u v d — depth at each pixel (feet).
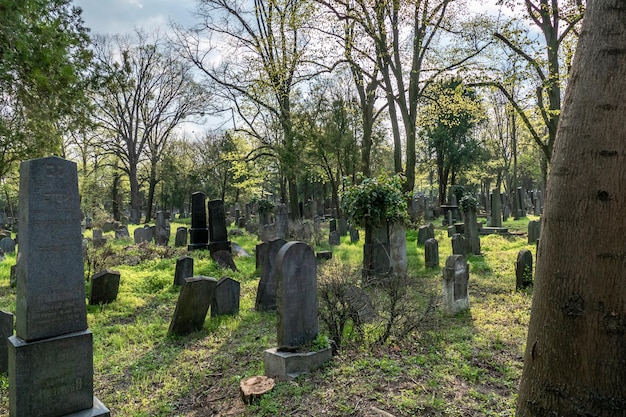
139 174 151.94
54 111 38.19
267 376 16.57
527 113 51.96
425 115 82.53
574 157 6.50
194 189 143.13
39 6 34.32
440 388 14.37
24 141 39.27
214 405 14.89
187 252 50.90
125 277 36.37
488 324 22.74
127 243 64.08
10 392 12.82
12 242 56.39
